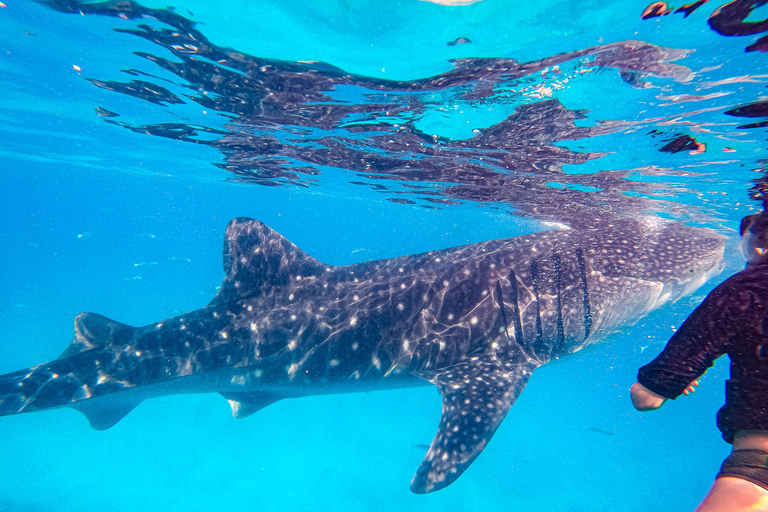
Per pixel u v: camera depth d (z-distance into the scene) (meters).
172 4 5.37
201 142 12.77
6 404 5.72
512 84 6.16
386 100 7.34
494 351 6.21
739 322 1.66
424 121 8.12
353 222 59.22
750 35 4.43
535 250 7.11
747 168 8.43
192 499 14.16
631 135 7.52
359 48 5.68
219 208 61.09
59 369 6.11
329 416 21.12
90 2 5.68
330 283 6.92
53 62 8.12
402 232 66.25
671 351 1.81
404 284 6.79
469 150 9.48
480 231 27.55
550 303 6.54
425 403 23.75
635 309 6.82
